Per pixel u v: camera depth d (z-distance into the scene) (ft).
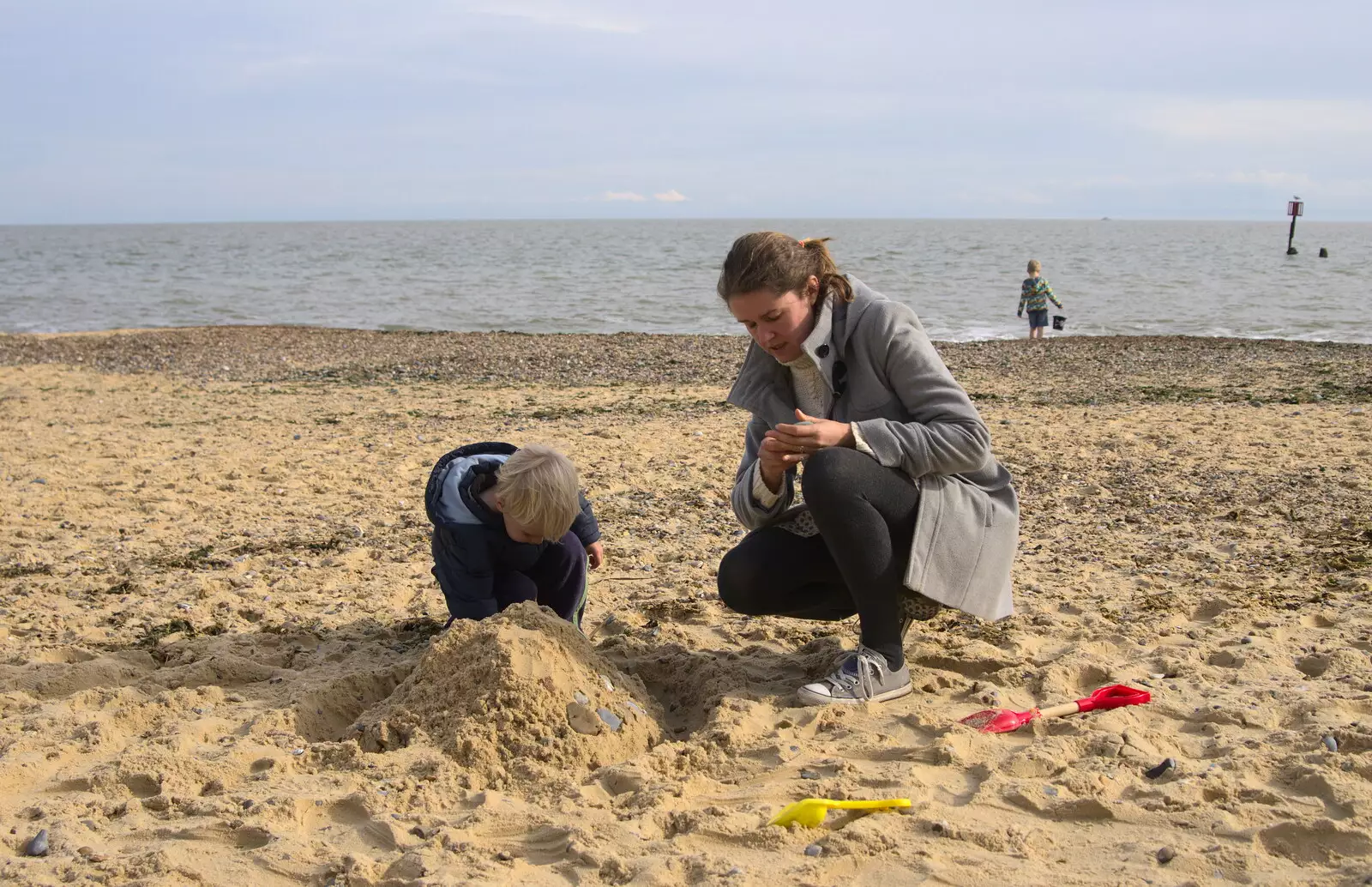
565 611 12.66
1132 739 9.98
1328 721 10.12
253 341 59.52
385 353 53.31
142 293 109.91
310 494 22.49
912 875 7.86
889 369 10.85
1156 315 78.23
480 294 104.17
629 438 28.37
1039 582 15.44
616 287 113.60
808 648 13.08
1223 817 8.44
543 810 9.09
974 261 164.14
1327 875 7.59
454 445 27.76
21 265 174.29
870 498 10.48
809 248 10.87
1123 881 7.63
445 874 8.04
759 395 11.76
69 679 12.25
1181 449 24.49
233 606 15.40
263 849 8.45
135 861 8.21
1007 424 28.96
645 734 10.66
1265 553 16.30
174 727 10.89
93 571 17.25
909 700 11.32
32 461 26.07
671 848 8.35
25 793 9.66
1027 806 8.86
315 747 10.18
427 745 10.20
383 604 15.44
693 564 17.16
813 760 9.91
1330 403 31.27
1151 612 13.97
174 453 27.02
